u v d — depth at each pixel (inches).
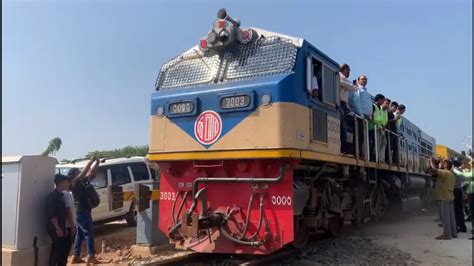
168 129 309.3
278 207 269.9
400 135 561.0
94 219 503.2
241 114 279.9
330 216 350.6
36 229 275.3
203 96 297.1
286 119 267.0
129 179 549.0
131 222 550.9
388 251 338.0
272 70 283.7
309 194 307.9
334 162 325.1
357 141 378.3
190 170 305.7
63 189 271.0
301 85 283.9
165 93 317.4
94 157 349.7
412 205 623.5
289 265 289.1
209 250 285.7
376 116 450.3
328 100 322.3
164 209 313.6
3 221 272.2
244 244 275.0
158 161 313.0
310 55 298.2
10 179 273.1
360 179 401.1
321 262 298.2
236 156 276.8
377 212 487.8
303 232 327.3
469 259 319.6
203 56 318.0
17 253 261.4
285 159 267.0
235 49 305.4
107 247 406.9
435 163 426.6
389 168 487.8
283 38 293.7
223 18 307.4
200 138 293.7
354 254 322.3
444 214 410.9
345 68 409.1
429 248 360.8
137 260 329.1
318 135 301.0
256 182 277.3
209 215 280.5
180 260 300.5
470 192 467.2
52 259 266.7
